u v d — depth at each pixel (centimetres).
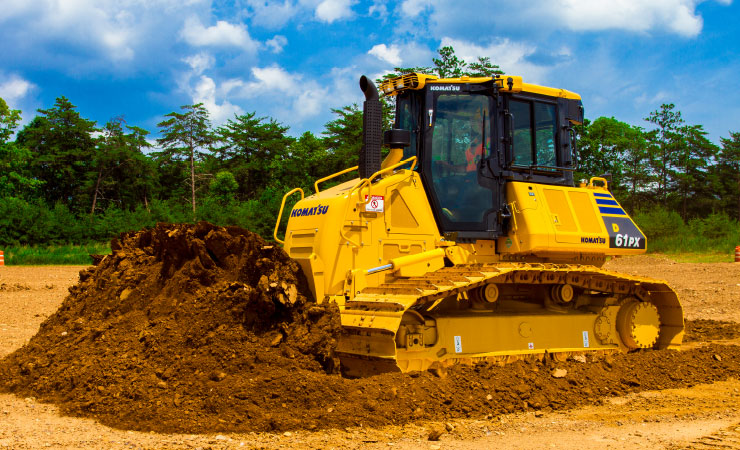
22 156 5122
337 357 678
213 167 6369
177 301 729
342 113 5597
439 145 780
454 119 788
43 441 523
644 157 6419
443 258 771
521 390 674
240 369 637
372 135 746
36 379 698
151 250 866
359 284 718
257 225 4259
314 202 762
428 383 646
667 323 940
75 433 546
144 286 791
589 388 720
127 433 547
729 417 634
